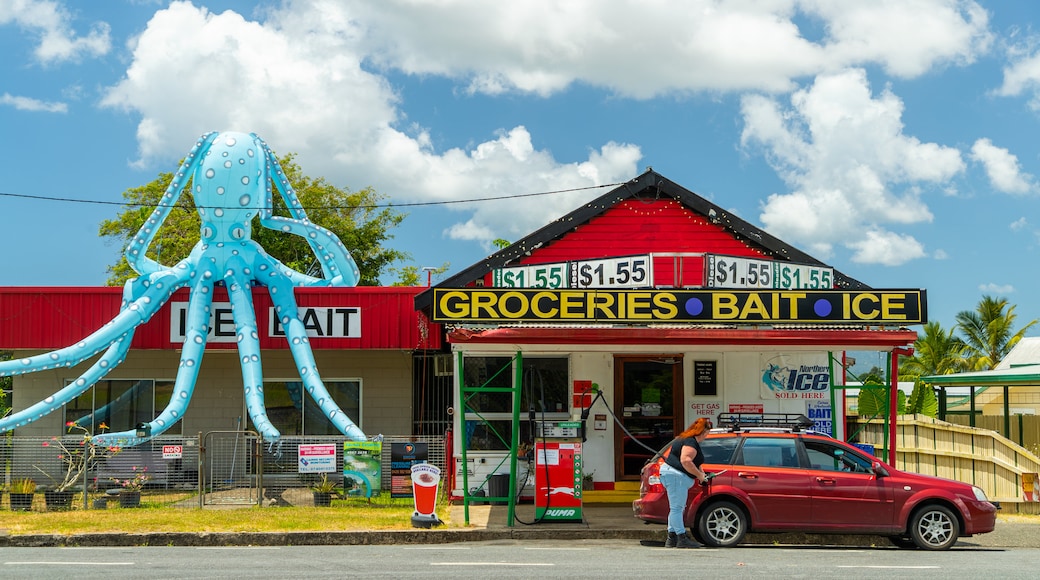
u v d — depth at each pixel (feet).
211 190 64.75
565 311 47.03
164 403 69.56
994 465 54.60
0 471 54.60
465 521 47.73
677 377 58.95
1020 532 46.57
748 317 47.32
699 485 41.45
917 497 40.73
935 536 40.70
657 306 47.19
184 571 33.50
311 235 66.44
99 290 65.10
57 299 64.95
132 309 61.98
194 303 62.90
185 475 58.95
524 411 58.54
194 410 69.31
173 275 63.62
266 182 66.08
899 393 77.46
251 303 63.62
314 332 65.00
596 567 34.47
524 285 52.95
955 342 192.34
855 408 86.89
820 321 47.24
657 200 60.18
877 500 40.65
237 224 64.85
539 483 48.11
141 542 43.06
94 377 61.00
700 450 41.55
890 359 51.16
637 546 42.04
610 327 47.19
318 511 51.42
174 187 65.00
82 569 34.01
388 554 38.93
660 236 59.98
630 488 57.88
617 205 60.03
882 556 38.32
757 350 52.80
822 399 58.70
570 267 53.16
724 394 58.75
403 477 55.88
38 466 57.82
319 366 70.23
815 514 40.68
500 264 59.00
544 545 42.80
